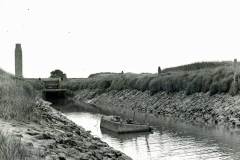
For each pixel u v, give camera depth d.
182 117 50.75
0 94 22.19
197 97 53.31
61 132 19.33
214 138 34.91
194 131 39.47
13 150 9.77
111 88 89.31
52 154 12.34
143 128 40.75
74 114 62.53
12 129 15.02
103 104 82.12
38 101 35.69
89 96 95.94
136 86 76.12
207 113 47.50
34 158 10.46
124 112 63.06
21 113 18.61
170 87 61.34
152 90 66.62
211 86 51.28
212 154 28.59
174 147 31.84
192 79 57.28
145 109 62.69
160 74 71.00
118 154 20.69
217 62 73.06
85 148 16.81
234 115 42.78
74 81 118.12
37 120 19.66
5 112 17.88
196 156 28.23
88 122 51.75
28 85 36.16
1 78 30.88
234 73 48.22
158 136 37.59
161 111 57.44
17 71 50.62
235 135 35.84
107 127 44.38
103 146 22.12
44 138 14.83
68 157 13.25
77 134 22.34
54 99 103.31
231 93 47.50
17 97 21.31
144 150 31.17
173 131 40.16
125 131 40.84
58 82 109.06
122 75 91.69
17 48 50.84
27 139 13.65
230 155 28.05
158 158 28.11
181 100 56.09
